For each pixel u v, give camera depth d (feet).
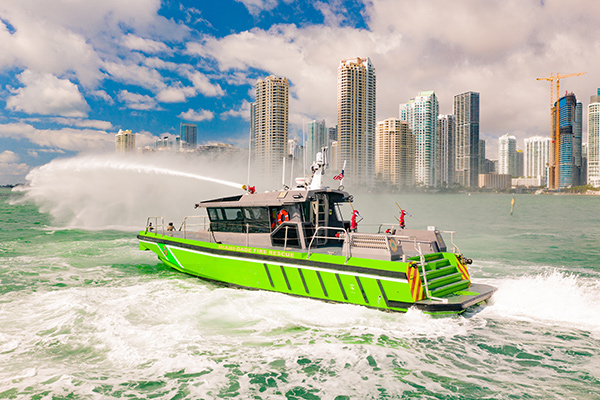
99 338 25.49
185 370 20.90
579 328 27.30
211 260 40.88
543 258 56.85
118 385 19.29
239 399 18.03
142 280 43.32
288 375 20.39
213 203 42.93
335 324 28.09
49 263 52.70
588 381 19.72
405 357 22.63
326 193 38.63
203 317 29.86
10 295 36.40
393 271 28.86
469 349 23.84
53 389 18.81
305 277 33.53
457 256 34.68
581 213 175.42
